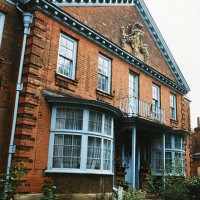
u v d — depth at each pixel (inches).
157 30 763.4
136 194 414.3
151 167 618.8
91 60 519.2
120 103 574.9
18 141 366.6
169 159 671.1
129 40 647.8
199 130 1156.5
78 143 412.8
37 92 399.5
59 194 381.1
